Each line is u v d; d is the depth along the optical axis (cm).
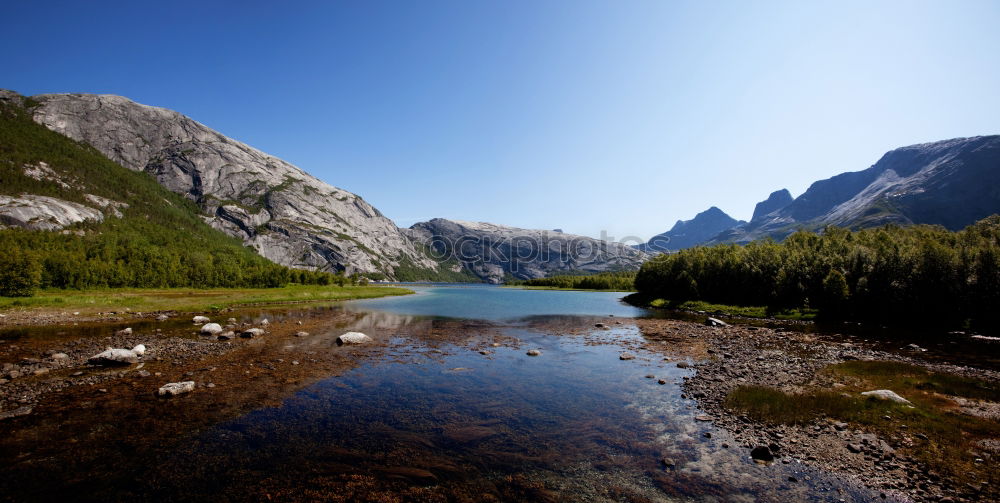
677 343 3086
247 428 1289
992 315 3775
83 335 2992
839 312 4759
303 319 4388
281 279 12094
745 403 1579
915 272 4300
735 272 6725
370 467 1046
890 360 2433
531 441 1234
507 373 2095
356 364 2239
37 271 5797
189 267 10631
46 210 14512
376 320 4462
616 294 12738
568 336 3447
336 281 14562
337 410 1480
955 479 997
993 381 1911
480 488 952
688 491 951
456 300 8912
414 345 2884
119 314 4409
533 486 966
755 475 1028
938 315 4047
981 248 4169
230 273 10969
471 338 3266
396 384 1848
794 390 1761
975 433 1270
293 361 2259
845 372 2086
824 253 6119
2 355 2281
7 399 1522
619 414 1479
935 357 2533
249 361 2230
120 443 1156
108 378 1839
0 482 930
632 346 2948
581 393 1739
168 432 1242
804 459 1118
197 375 1912
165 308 5072
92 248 10762
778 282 5772
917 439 1232
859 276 4994
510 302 8288
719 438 1264
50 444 1142
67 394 1595
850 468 1063
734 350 2775
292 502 873
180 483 945
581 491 945
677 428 1345
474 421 1396
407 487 949
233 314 4706
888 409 1486
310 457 1094
